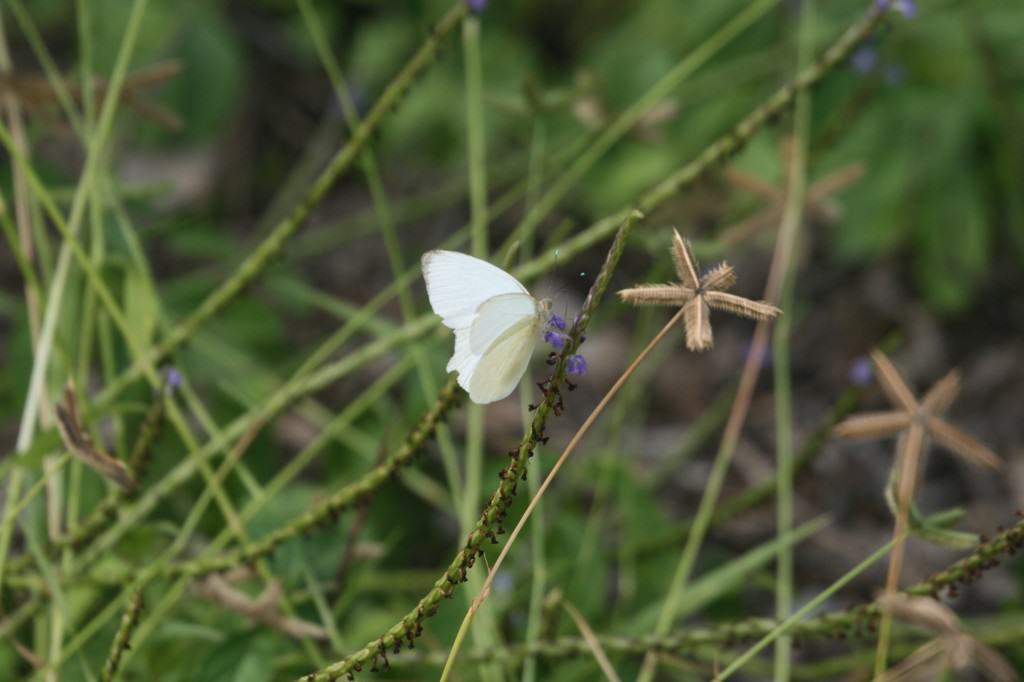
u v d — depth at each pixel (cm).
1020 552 129
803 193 103
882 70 116
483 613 96
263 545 90
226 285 101
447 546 120
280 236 100
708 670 98
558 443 146
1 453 128
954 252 156
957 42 153
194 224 128
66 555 95
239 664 90
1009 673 82
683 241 77
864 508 146
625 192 152
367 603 106
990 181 158
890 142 155
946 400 85
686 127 155
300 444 129
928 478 152
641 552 106
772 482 105
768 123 99
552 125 157
